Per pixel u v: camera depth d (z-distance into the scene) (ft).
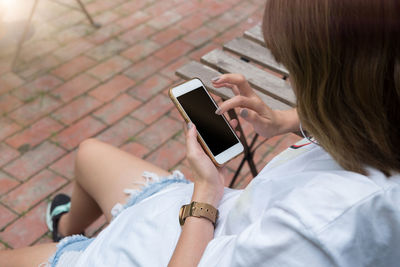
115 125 8.61
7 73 9.57
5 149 8.03
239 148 3.77
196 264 2.99
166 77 9.74
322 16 2.14
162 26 11.23
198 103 3.86
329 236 2.21
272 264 2.35
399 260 2.38
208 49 10.64
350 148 2.37
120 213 3.99
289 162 2.98
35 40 10.48
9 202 7.22
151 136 8.46
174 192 3.86
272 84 5.35
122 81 9.55
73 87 9.32
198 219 3.19
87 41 10.57
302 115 2.53
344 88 2.23
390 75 2.13
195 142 3.48
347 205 2.24
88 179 4.62
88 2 11.90
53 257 3.89
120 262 3.43
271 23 2.40
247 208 2.96
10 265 4.06
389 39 2.04
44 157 7.94
